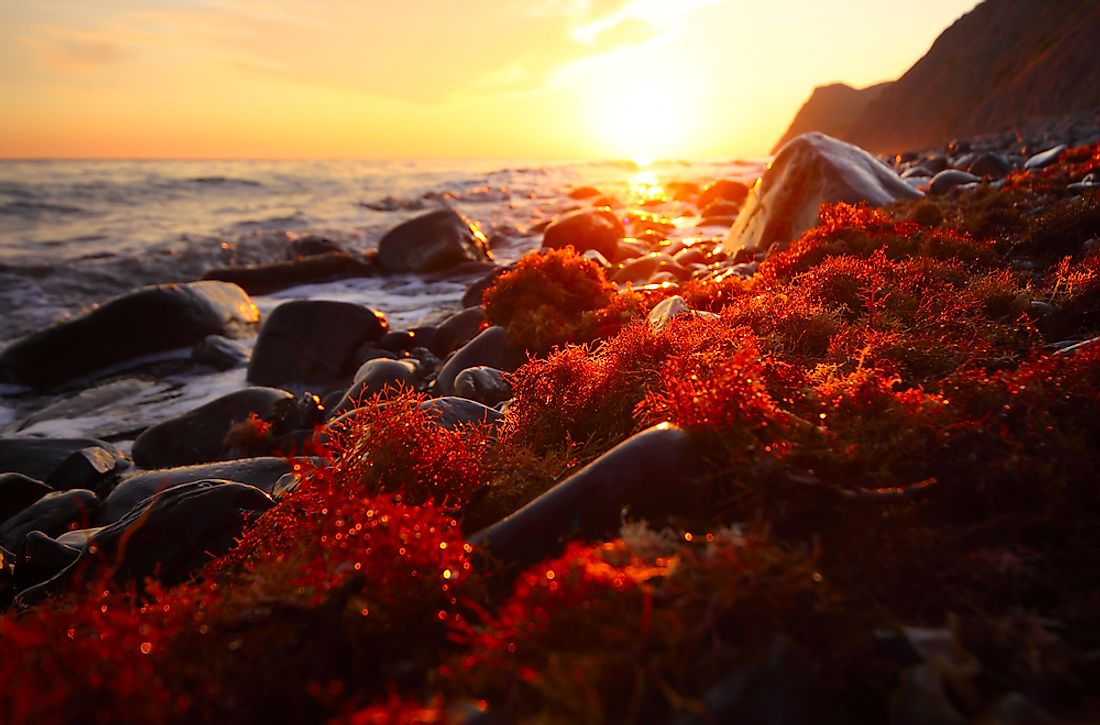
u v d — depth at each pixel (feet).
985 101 310.65
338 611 8.93
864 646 7.16
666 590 7.56
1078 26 280.92
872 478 9.82
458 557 9.47
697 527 9.39
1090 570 8.10
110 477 25.63
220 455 26.00
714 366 13.10
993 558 8.34
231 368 40.70
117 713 7.17
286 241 88.07
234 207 135.44
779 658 6.88
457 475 12.67
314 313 35.40
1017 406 11.02
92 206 131.44
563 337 26.17
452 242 64.85
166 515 14.14
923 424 10.68
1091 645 7.13
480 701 7.16
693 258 46.09
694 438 10.35
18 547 18.35
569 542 9.84
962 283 21.36
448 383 26.12
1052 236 25.81
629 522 9.67
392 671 8.04
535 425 14.98
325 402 29.73
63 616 8.41
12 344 42.22
